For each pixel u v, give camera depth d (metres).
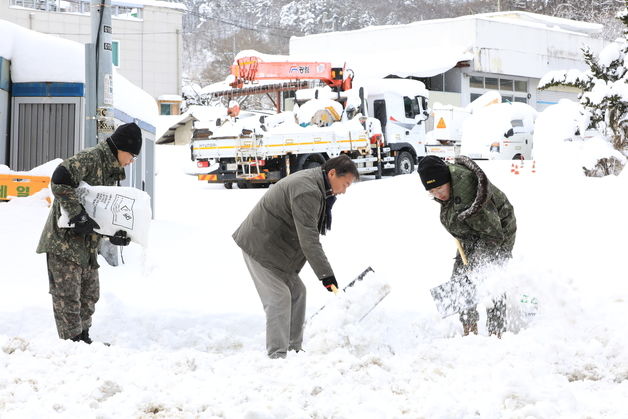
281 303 5.31
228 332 6.45
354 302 4.83
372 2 145.12
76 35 41.19
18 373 3.95
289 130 21.89
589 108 18.55
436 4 129.75
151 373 3.92
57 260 5.48
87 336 5.80
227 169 22.55
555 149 18.19
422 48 39.19
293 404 3.35
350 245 11.29
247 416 3.11
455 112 26.75
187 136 36.38
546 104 41.69
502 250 5.54
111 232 5.61
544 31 40.44
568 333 4.74
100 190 5.58
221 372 4.00
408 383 3.84
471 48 37.53
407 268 9.74
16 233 8.80
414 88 24.73
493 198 5.46
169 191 22.16
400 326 5.89
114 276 8.43
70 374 3.95
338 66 24.81
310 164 22.25
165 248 9.87
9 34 10.88
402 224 12.43
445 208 5.57
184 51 100.94
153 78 43.19
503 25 38.69
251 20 159.50
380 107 23.95
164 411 3.29
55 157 10.90
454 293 5.38
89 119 9.22
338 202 14.88
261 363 4.21
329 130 21.89
